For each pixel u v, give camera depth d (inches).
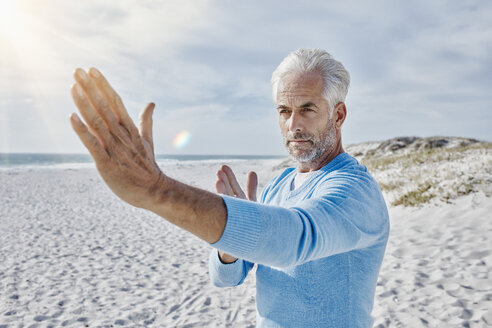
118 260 241.9
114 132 21.2
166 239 299.4
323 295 38.6
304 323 39.0
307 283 39.5
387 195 362.9
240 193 49.6
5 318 158.9
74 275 212.8
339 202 31.9
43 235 311.9
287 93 41.2
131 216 402.9
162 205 22.4
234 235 23.1
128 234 317.4
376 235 35.8
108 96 21.4
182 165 1797.5
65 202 510.0
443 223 242.2
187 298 179.6
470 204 259.6
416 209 285.3
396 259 199.2
